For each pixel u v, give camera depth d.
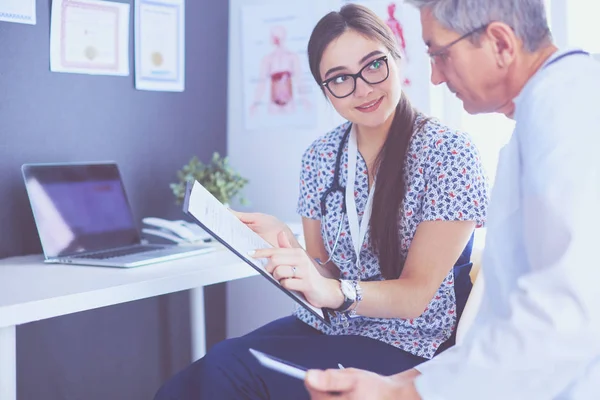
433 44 1.09
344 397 1.02
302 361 1.53
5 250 2.06
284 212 2.71
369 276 1.68
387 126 1.66
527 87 1.02
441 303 1.60
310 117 2.62
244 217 1.76
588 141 0.94
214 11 2.72
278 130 2.69
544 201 0.94
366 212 1.66
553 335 0.92
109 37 2.32
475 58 1.06
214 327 2.84
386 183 1.61
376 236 1.63
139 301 2.52
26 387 2.16
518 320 0.95
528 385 0.94
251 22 2.71
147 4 2.44
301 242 2.14
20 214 2.10
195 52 2.65
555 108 0.97
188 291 2.72
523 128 1.01
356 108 1.60
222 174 2.45
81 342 2.32
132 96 2.43
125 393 2.49
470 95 1.11
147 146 2.49
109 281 1.63
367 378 1.03
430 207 1.56
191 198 1.36
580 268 0.91
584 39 2.18
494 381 0.95
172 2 2.53
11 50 2.06
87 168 2.15
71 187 2.07
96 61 2.29
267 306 2.77
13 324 1.40
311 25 2.59
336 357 1.53
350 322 1.66
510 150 1.04
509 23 1.03
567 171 0.93
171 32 2.54
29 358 2.17
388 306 1.51
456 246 1.54
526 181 0.98
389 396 1.01
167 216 2.58
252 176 2.77
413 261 1.55
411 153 1.62
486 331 1.00
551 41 1.06
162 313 2.62
